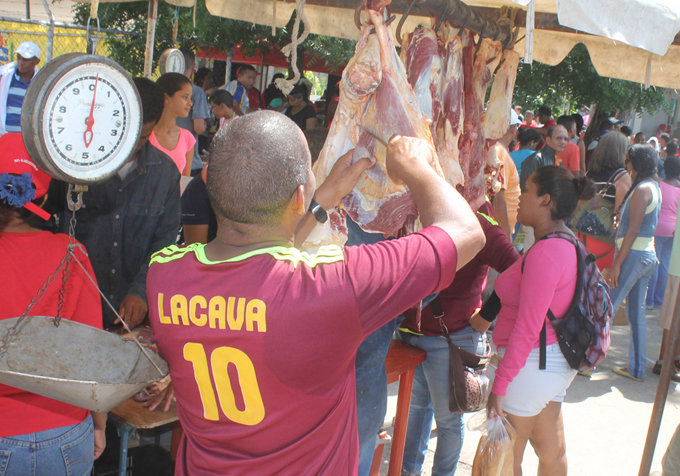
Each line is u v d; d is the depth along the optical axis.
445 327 3.01
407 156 1.43
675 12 2.21
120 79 1.50
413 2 2.15
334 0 2.73
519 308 2.54
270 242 1.26
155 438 2.96
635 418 4.54
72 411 1.82
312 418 1.23
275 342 1.16
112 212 2.82
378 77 1.98
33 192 1.70
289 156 1.22
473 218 1.29
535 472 3.67
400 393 3.11
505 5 2.92
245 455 1.25
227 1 3.35
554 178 2.63
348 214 2.21
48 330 1.68
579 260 2.58
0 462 1.71
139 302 2.66
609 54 3.75
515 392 2.64
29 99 1.33
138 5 8.34
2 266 1.71
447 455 3.20
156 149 2.95
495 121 3.08
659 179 6.72
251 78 8.41
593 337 2.59
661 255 7.16
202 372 1.24
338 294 1.17
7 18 6.84
